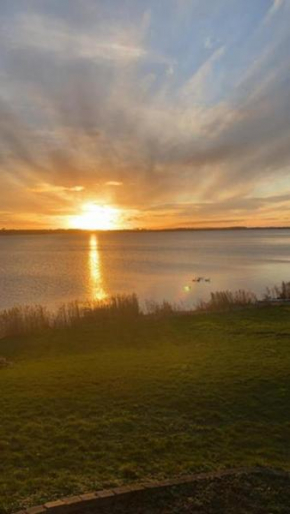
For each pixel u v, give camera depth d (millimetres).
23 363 19750
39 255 142125
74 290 64438
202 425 10648
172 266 98875
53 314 34656
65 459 8609
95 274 84500
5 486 7434
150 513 6539
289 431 10320
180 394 13023
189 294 59312
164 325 28125
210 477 7574
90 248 189000
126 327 28078
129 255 138875
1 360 19547
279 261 108875
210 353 19359
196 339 23641
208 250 161000
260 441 9688
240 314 30594
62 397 12883
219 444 9469
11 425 10547
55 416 11227
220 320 28734
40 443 9430
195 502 6836
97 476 7816
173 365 17000
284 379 14453
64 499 6734
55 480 7637
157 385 14023
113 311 31969
